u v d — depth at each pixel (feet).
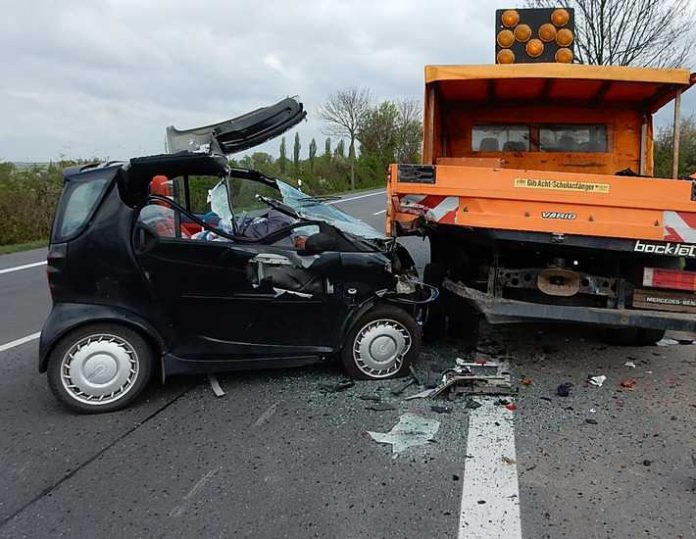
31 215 51.37
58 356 13.16
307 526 9.20
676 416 13.17
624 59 43.80
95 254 13.35
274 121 20.35
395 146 158.30
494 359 17.08
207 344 14.25
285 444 11.87
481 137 20.97
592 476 10.62
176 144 19.21
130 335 13.60
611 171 20.59
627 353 17.80
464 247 17.38
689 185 13.41
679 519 9.34
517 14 18.81
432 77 17.99
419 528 9.13
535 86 18.47
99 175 13.67
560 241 14.16
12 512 9.64
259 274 14.32
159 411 13.56
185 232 14.25
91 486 10.41
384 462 11.14
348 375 15.35
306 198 18.48
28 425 12.91
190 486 10.37
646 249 13.87
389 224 15.92
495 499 9.90
